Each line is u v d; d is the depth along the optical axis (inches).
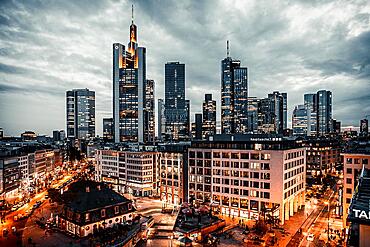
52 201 5310.0
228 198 4884.4
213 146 5211.6
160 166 6171.3
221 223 3909.9
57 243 3223.4
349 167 4212.6
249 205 4638.3
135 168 6752.0
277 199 4375.0
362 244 1448.1
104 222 3602.4
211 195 5088.6
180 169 5767.7
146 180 6638.8
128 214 3934.5
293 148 4840.1
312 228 4042.8
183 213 4202.8
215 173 5049.2
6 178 5841.5
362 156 4119.1
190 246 3043.8
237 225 4160.9
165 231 3954.2
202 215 4131.4
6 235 3565.5
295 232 3868.1
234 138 5374.0
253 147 4712.1
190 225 3577.8
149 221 4045.3
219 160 5002.5
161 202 5846.5
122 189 7126.0
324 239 3572.8
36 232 3659.0
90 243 3164.4
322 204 5492.1
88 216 3501.5
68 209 3636.8
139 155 6643.7
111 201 3831.2
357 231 1739.7
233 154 4840.1
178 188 5807.1
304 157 5408.5
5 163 5836.6
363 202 1679.4
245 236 3641.7
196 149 5319.9
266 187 4480.8
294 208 4936.0
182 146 6299.2
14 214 4694.9
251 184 4630.9
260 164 4549.7
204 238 3508.9
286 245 3378.4
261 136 5142.7
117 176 7308.1
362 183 2140.7
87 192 3818.9
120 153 7199.8
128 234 3400.6
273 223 4050.2
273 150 4431.6
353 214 1456.7
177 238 3393.2
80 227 3393.2
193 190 5359.3
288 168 4601.4
